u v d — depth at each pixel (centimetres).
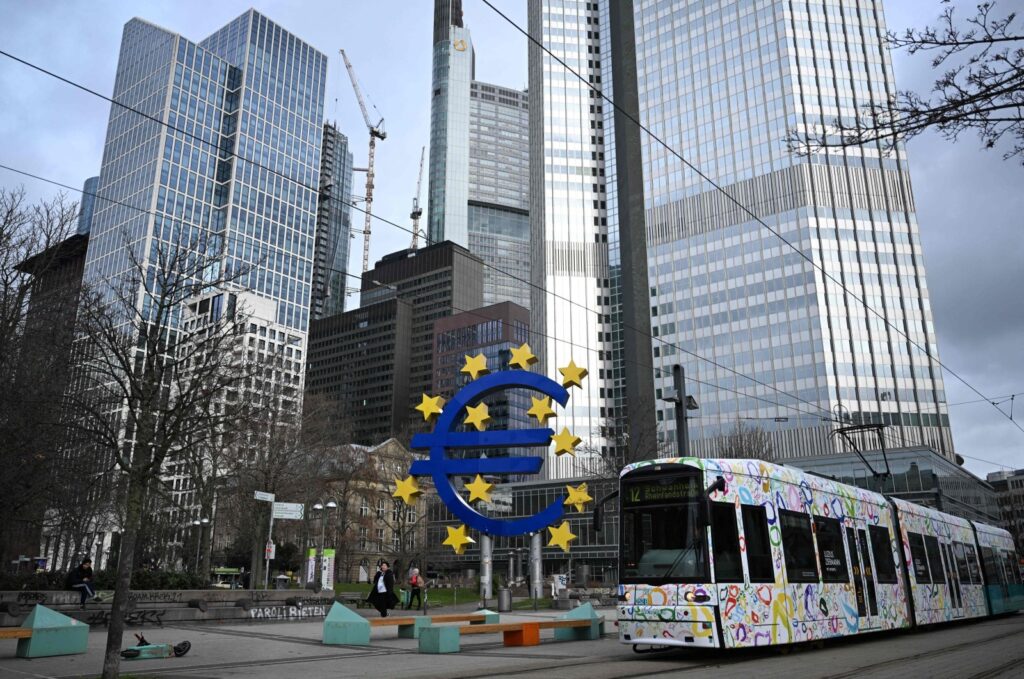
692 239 11500
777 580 1571
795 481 1750
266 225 10644
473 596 5159
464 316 18188
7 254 2227
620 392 12850
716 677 1148
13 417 2059
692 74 12094
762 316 10594
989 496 10100
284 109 13750
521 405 14662
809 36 11200
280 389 3500
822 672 1213
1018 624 2553
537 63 14975
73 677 1138
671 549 1519
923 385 9912
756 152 11150
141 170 8562
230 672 1216
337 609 1795
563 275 13575
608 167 14175
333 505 4534
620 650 1719
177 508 3831
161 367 1426
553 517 2228
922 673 1193
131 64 10775
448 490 2331
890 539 2130
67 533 4019
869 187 10669
